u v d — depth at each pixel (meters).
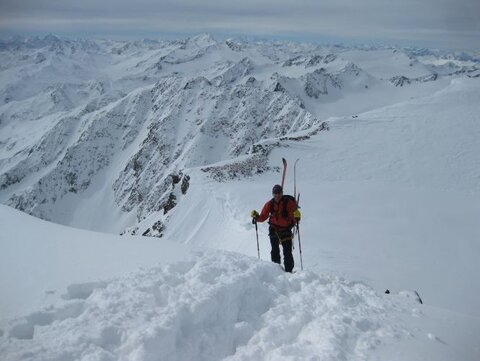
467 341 5.50
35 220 8.35
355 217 31.36
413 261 22.73
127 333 4.42
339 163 46.47
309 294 6.23
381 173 43.72
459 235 28.67
